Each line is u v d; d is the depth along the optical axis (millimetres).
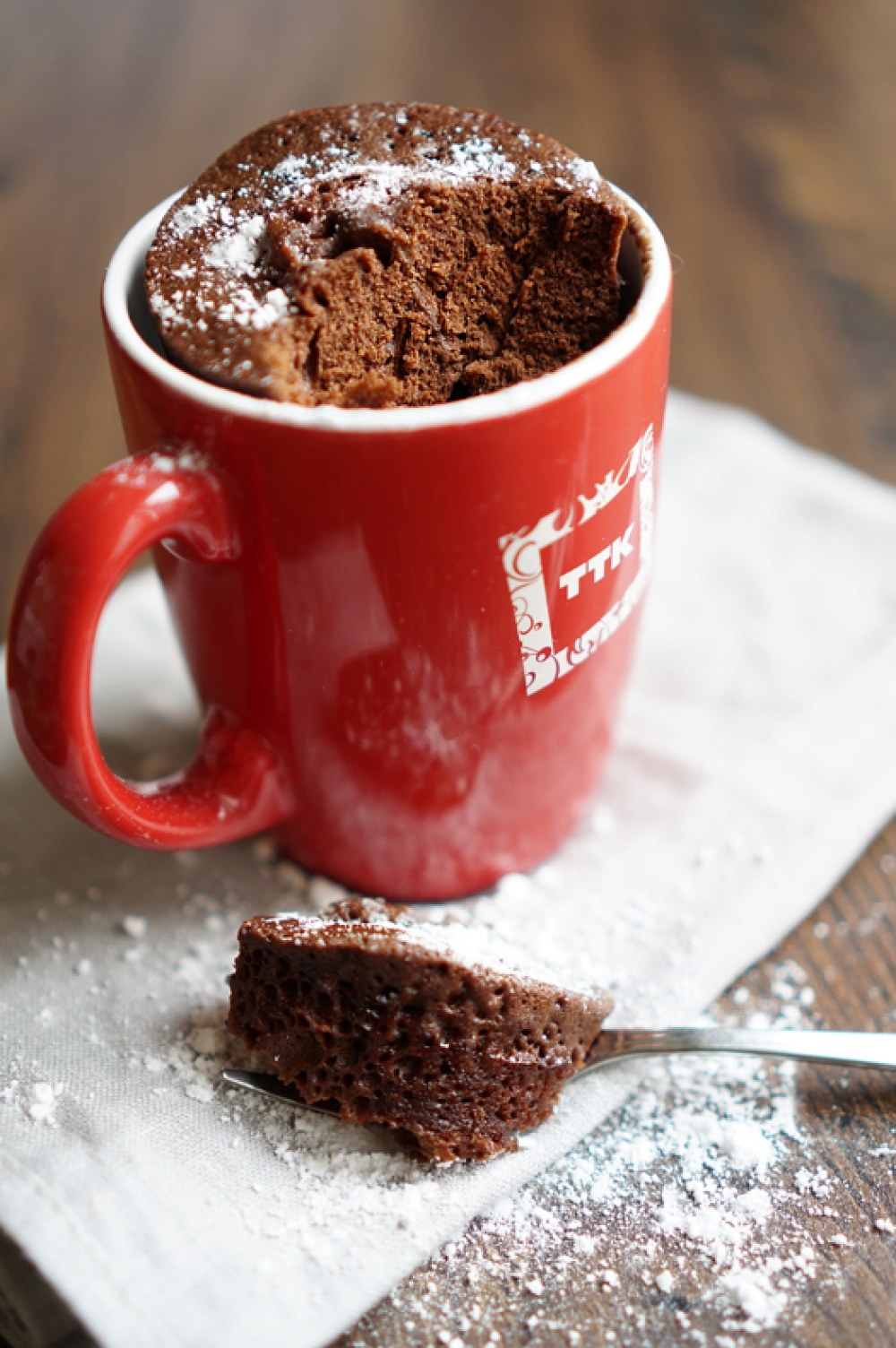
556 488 413
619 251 434
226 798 444
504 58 781
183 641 449
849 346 599
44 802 483
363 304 416
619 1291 409
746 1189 421
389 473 404
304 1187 417
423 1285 410
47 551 406
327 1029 417
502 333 431
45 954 454
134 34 812
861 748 490
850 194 681
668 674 511
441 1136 418
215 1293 403
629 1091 434
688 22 825
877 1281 409
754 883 463
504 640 426
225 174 428
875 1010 447
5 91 755
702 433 570
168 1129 424
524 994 419
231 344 409
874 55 798
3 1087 430
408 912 444
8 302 609
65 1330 406
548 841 469
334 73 762
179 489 407
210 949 455
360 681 428
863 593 526
